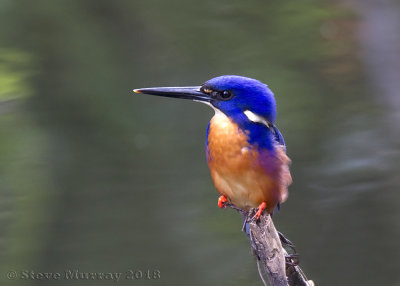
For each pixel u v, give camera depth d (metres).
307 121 14.70
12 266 10.42
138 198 12.03
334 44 17.81
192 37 17.72
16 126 14.30
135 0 17.95
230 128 7.01
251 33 18.05
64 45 16.91
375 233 11.05
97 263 10.44
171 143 13.90
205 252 10.55
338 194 12.08
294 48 17.61
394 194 12.03
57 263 10.45
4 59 16.12
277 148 6.97
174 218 11.46
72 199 12.08
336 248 10.74
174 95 7.56
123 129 14.56
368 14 18.94
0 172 12.91
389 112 14.95
